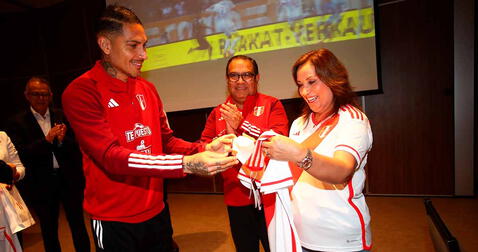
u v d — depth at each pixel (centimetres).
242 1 369
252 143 109
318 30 340
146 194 116
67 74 475
